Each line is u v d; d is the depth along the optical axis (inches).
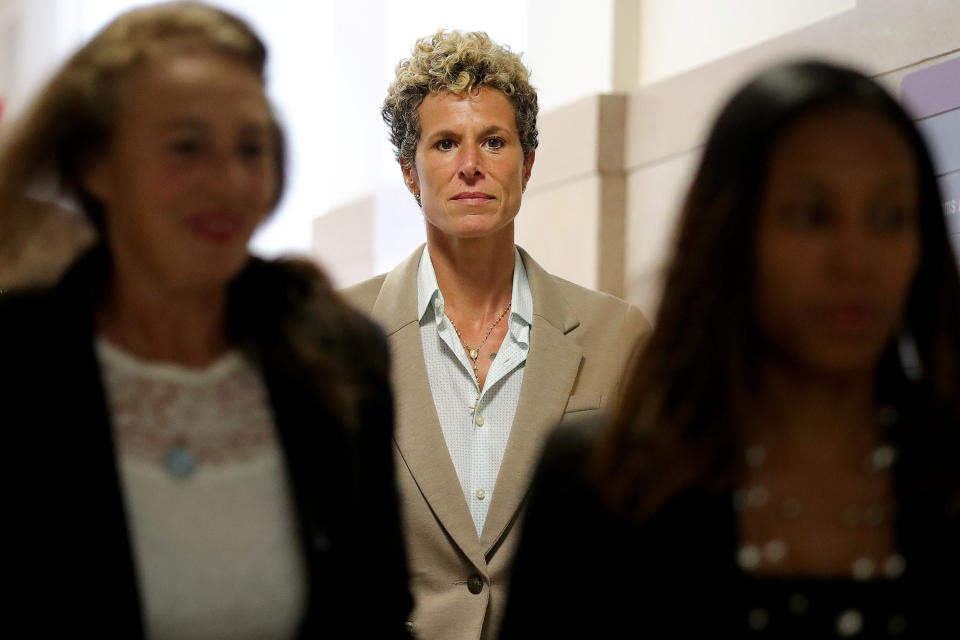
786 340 50.1
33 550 56.1
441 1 220.2
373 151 220.1
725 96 52.3
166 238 57.5
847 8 151.7
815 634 48.6
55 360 59.1
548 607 51.6
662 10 191.5
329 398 64.0
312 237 221.5
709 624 49.1
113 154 58.1
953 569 50.5
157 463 59.2
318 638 61.0
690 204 51.3
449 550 101.7
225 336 64.7
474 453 106.0
